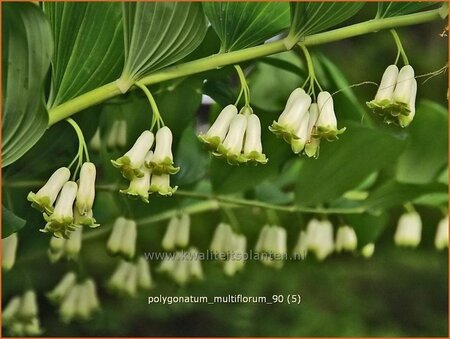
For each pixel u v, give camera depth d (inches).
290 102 7.8
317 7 7.6
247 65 9.7
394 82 7.8
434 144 12.5
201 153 11.9
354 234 12.3
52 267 25.4
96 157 10.8
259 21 7.9
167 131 7.5
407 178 12.8
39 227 10.5
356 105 11.5
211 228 13.1
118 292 12.6
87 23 7.7
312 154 7.8
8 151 7.2
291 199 12.2
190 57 9.2
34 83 6.7
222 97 10.1
